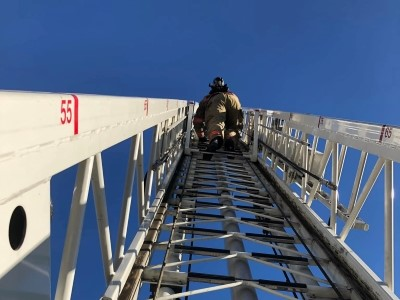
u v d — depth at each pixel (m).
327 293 3.75
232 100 8.95
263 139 9.68
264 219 5.76
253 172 8.36
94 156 2.61
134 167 3.80
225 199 6.13
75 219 2.45
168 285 3.71
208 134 8.73
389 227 3.51
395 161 3.28
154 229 4.49
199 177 7.26
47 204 1.79
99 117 2.39
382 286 3.40
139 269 3.65
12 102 1.39
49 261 1.80
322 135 5.24
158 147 5.39
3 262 1.43
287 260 4.30
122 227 3.77
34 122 1.57
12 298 1.49
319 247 4.62
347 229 4.36
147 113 3.98
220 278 3.76
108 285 3.13
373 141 3.75
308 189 6.25
